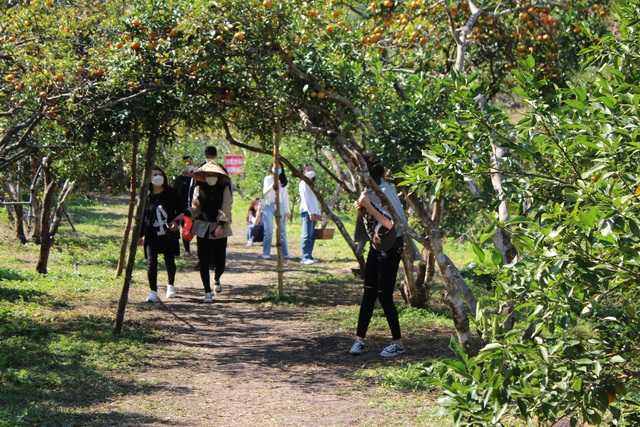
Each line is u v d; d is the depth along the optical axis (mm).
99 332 8008
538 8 9258
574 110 3723
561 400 3453
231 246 20000
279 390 6215
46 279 11586
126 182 14875
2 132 8734
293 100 7633
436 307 10188
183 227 10719
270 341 8266
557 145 3555
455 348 3393
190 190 12188
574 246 3236
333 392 6148
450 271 6340
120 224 25969
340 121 7629
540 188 3855
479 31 9609
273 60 7402
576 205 3111
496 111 3979
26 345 7012
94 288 11141
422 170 4031
